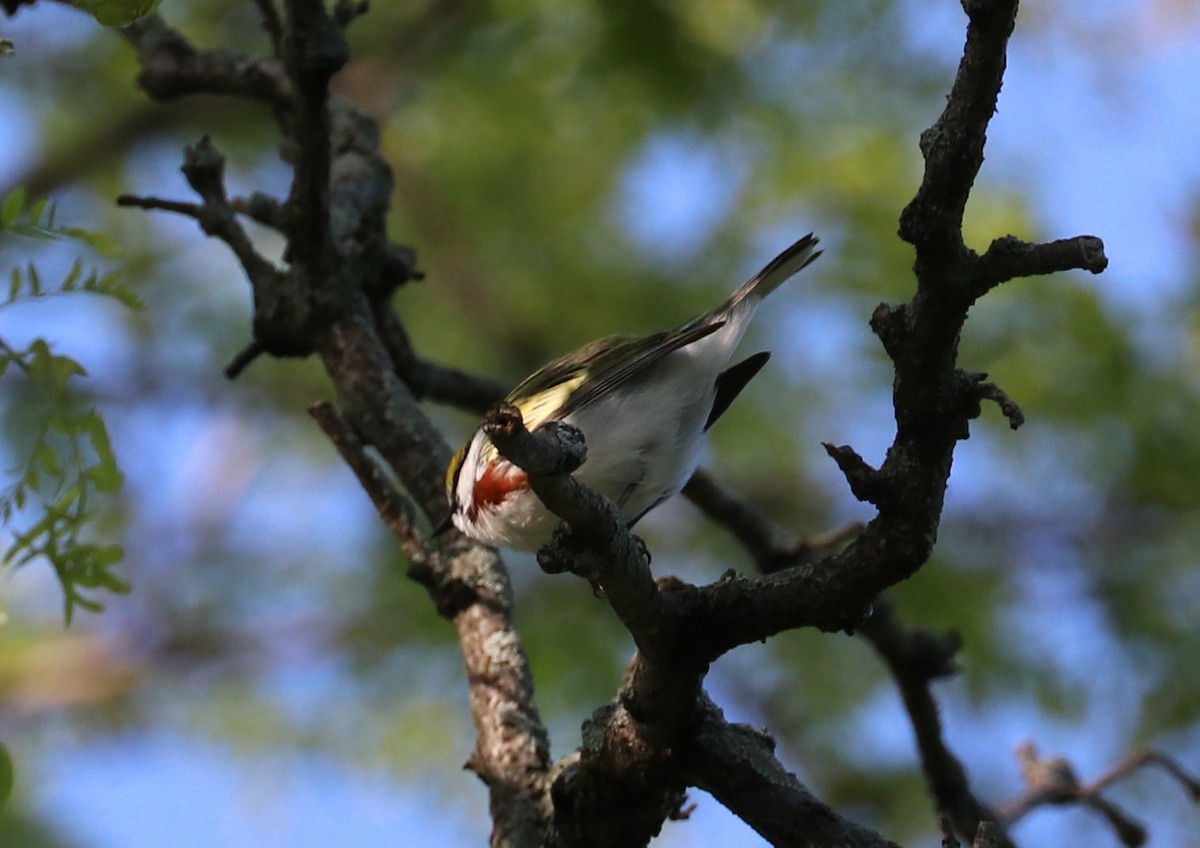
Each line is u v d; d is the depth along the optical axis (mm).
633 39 11875
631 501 7598
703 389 7363
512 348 13398
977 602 11344
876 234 11938
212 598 13984
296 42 6660
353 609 13281
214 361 13945
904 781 12156
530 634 11719
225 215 7320
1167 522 11453
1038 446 11320
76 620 14164
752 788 4863
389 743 12289
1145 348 11109
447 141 13195
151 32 8445
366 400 7195
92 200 14094
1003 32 3871
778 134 12445
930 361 4215
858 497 4398
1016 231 11602
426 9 13016
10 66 14164
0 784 4652
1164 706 11031
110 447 5383
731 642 4660
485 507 6969
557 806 5289
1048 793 7770
